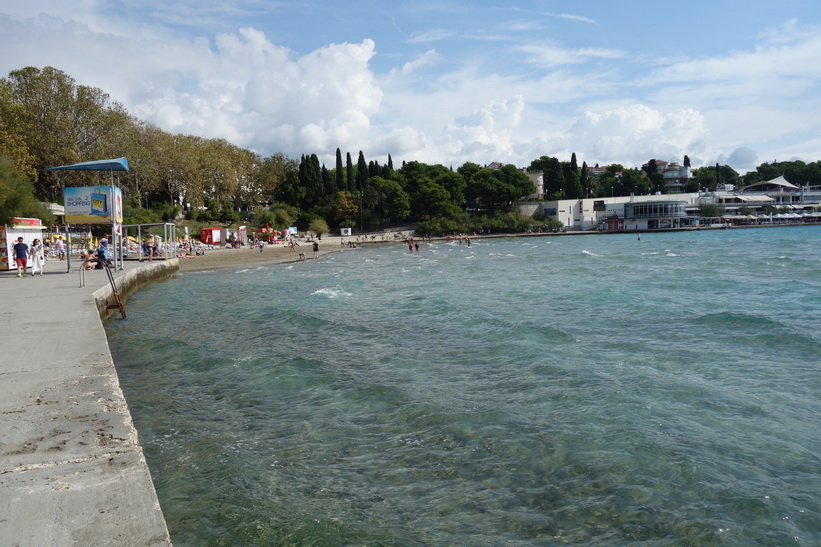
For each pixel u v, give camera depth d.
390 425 10.48
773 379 12.80
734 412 10.67
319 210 125.75
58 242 48.50
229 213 109.50
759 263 46.28
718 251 64.38
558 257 60.84
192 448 9.46
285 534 6.76
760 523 6.90
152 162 86.62
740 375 13.19
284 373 13.99
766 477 8.05
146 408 11.58
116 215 31.16
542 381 13.01
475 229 137.62
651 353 15.52
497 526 6.96
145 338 18.45
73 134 66.81
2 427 6.60
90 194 30.25
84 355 10.30
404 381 13.30
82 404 7.43
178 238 83.00
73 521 4.50
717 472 8.23
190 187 97.81
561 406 11.21
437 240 121.00
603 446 9.21
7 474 5.35
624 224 146.25
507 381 13.12
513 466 8.62
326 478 8.32
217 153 109.81
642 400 11.40
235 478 8.27
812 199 178.75
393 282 37.09
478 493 7.82
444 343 17.50
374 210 133.00
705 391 11.95
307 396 12.25
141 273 34.22
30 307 16.83
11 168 41.91
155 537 4.27
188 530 6.86
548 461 8.75
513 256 65.00
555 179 171.75
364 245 108.00
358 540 6.63
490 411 11.04
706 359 14.73
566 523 7.01
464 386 12.81
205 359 15.56
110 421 6.78
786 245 73.56
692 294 27.91
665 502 7.45
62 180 67.75
